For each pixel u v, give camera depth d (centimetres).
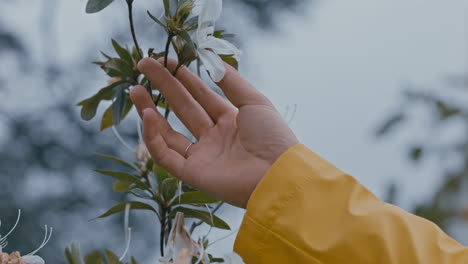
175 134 106
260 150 102
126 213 93
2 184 267
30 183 272
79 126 279
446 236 94
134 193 105
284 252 93
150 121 104
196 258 96
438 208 167
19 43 303
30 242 256
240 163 103
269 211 94
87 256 98
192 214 104
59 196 268
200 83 107
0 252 92
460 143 169
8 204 263
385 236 91
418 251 91
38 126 283
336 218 93
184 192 107
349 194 94
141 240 255
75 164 273
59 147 275
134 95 105
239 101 104
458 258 91
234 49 100
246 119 103
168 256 93
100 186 269
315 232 93
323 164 96
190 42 98
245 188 101
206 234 103
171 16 101
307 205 94
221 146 105
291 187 95
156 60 106
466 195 168
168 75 106
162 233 104
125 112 114
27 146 278
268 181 95
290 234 93
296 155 96
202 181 103
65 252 95
